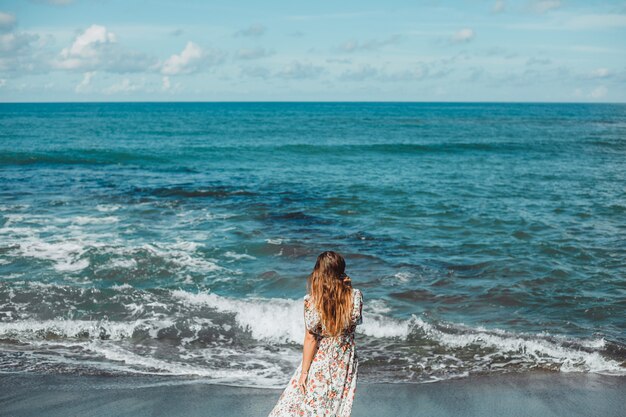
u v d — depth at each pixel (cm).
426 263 1044
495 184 2069
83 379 581
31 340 690
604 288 908
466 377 600
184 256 1073
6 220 1361
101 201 1648
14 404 518
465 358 652
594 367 627
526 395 555
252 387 568
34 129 5297
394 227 1341
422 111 13600
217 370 617
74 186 1930
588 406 531
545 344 682
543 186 2023
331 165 2700
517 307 827
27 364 617
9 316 760
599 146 3812
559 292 889
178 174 2312
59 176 2183
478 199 1739
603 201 1709
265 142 4066
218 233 1259
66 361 630
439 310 812
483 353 666
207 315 782
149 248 1116
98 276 948
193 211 1518
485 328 744
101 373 598
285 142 4072
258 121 7606
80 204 1595
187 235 1240
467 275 974
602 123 7450
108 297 841
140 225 1334
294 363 643
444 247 1159
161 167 2562
